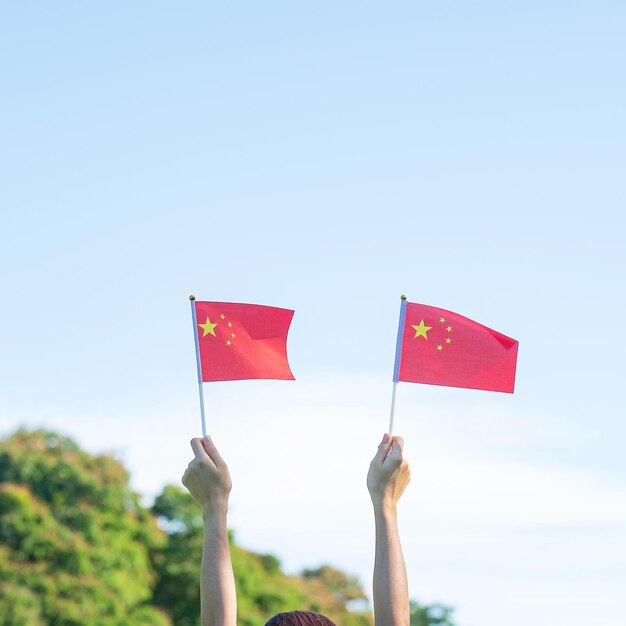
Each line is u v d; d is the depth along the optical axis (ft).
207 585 17.83
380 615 17.42
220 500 18.43
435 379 22.29
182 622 163.43
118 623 150.41
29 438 160.56
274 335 22.97
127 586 154.30
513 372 22.36
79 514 155.22
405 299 22.63
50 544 150.10
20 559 148.46
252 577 171.22
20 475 155.43
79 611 147.23
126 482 164.76
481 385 22.27
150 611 156.46
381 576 17.60
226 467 18.63
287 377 22.81
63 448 161.79
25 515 150.10
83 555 150.92
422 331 22.47
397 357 22.39
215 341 22.71
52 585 147.54
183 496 171.53
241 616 163.22
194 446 18.72
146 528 164.86
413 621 207.82
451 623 206.59
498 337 22.40
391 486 18.39
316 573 197.57
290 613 15.89
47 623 145.48
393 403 20.56
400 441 18.78
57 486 157.69
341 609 188.03
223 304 22.91
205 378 22.57
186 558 166.20
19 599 143.84
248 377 22.63
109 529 157.28
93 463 162.61
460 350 22.38
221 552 18.12
